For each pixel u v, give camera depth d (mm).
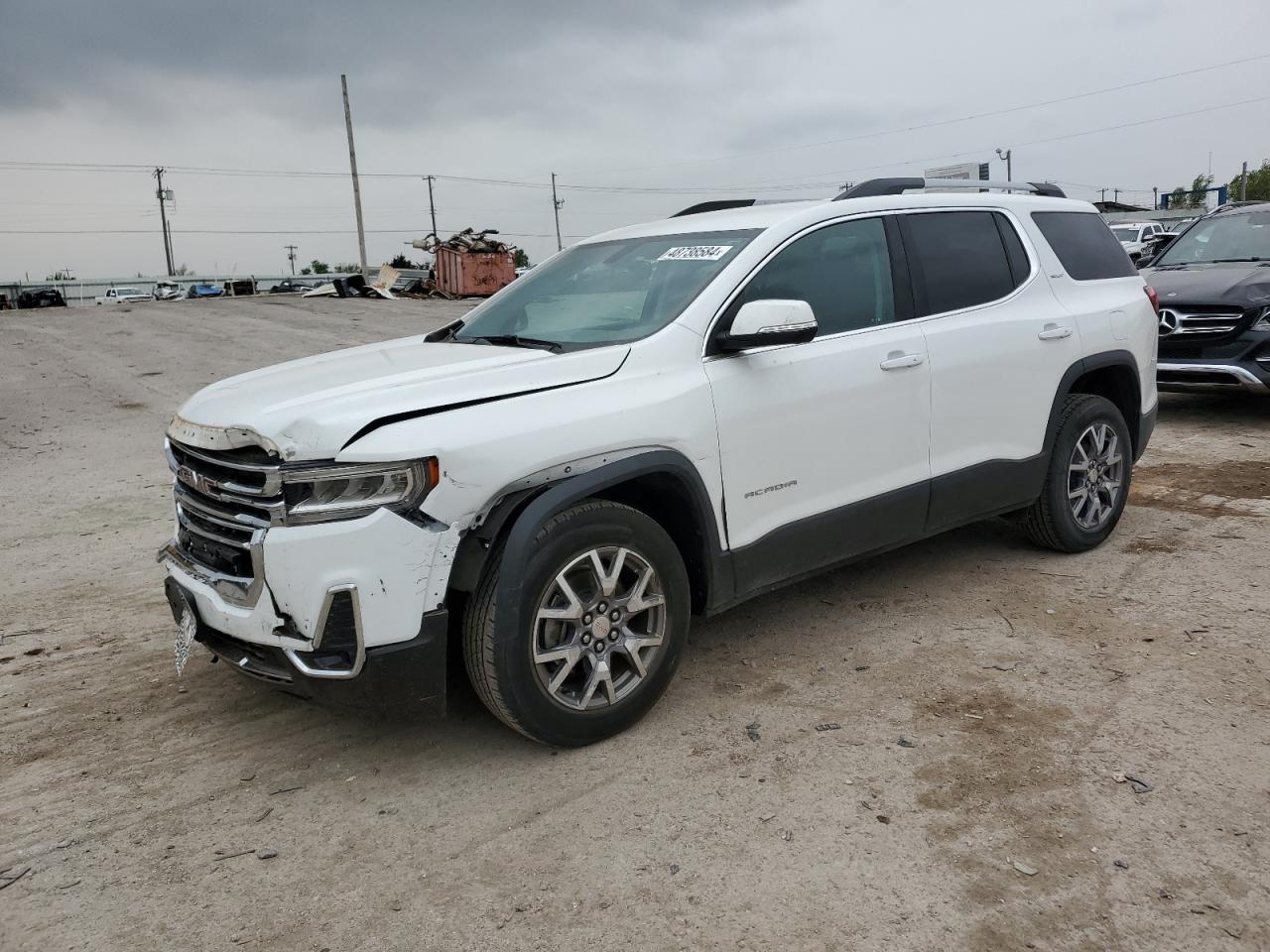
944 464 4414
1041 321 4824
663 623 3494
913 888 2594
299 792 3227
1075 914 2467
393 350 4137
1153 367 5582
